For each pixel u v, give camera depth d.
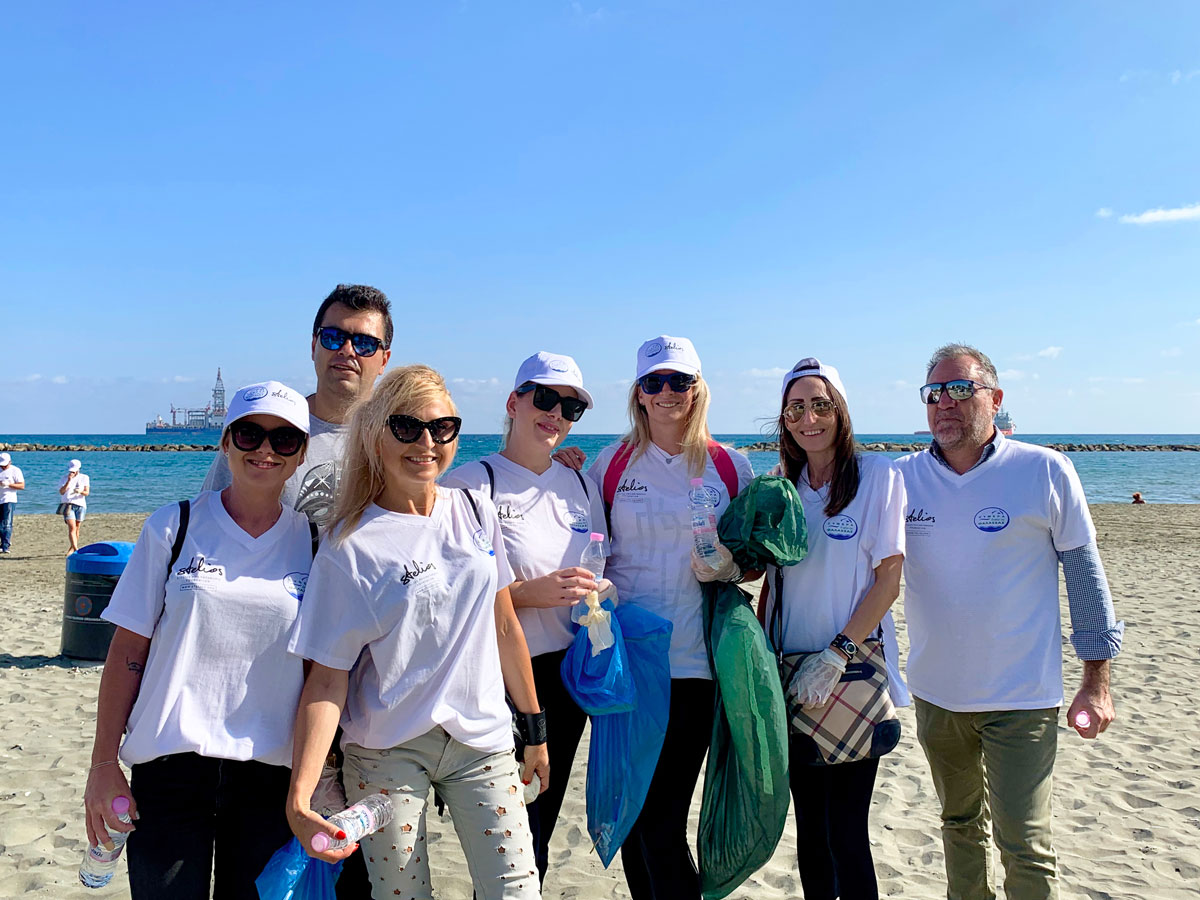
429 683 2.48
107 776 2.29
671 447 3.34
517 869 2.49
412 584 2.47
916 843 4.38
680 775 3.00
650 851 2.97
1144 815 4.62
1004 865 2.96
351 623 2.44
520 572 3.04
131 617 2.37
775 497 3.00
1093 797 4.86
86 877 2.32
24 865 4.03
